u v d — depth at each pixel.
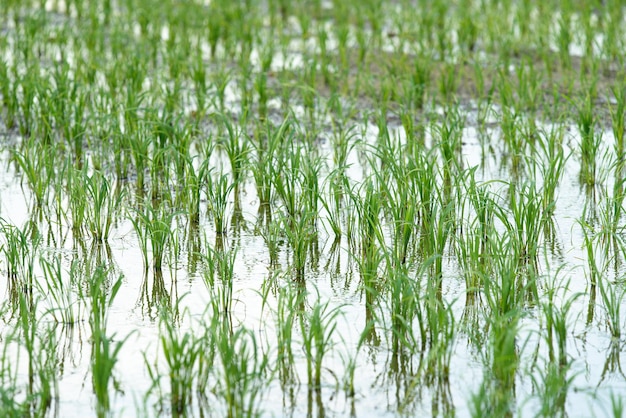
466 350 6.86
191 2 19.36
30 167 10.07
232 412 6.02
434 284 7.72
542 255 8.49
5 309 7.53
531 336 7.06
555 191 10.20
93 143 11.89
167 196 9.90
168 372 6.55
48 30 16.95
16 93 13.48
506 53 15.48
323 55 14.66
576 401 6.22
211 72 15.31
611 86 13.62
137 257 8.59
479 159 11.42
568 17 17.14
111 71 14.05
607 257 8.28
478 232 8.43
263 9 20.78
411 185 9.44
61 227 9.31
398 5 20.92
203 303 7.63
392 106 13.62
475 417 5.70
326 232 9.19
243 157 10.56
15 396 6.26
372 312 7.09
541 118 12.98
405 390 6.36
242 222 9.52
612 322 7.16
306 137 11.90
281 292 6.99
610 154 11.01
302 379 6.51
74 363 6.70
